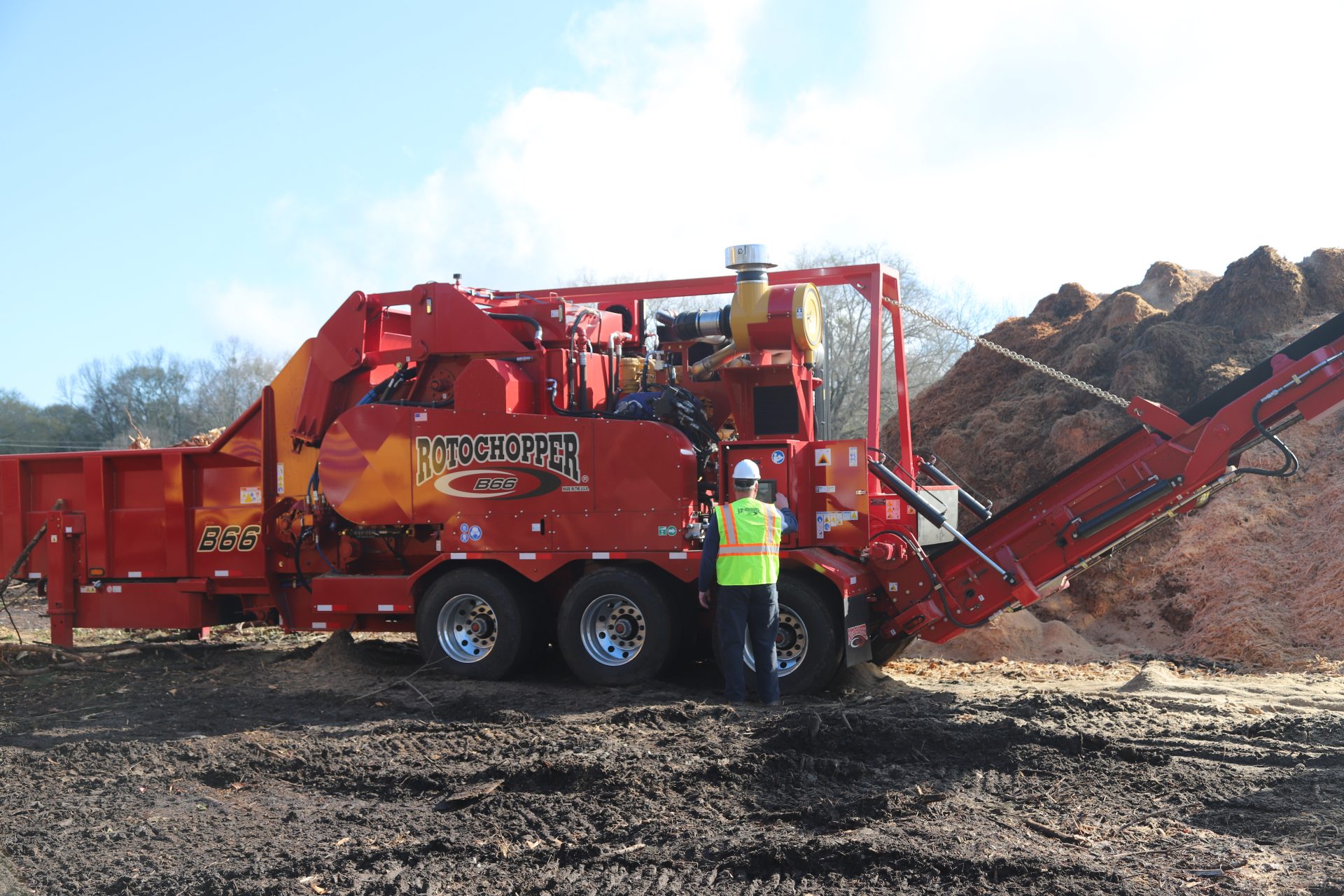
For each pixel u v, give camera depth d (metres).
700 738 7.06
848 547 9.03
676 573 8.94
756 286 9.18
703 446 9.56
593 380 10.04
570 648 9.30
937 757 6.51
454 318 9.98
